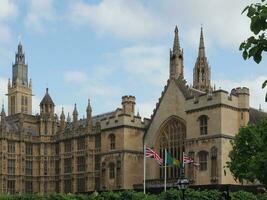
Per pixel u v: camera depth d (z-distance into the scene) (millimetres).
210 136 81312
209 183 80250
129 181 93750
